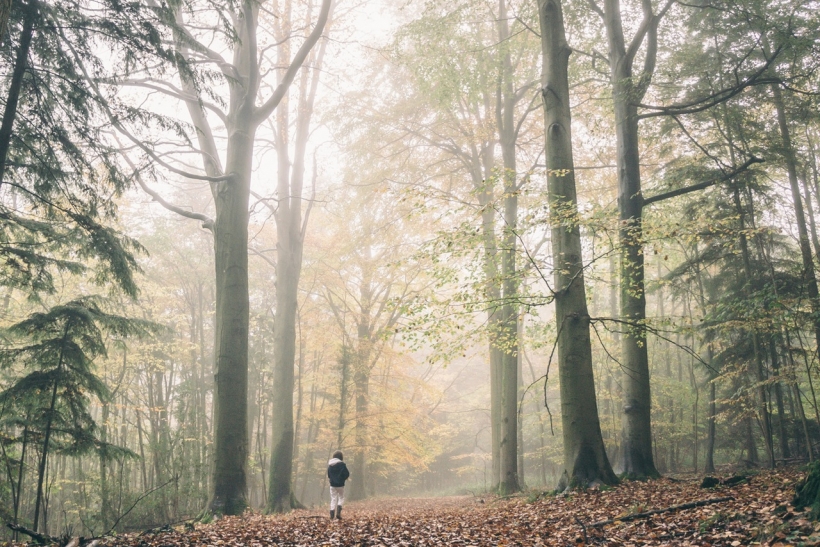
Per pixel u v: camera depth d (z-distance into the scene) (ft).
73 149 33.94
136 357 77.61
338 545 25.23
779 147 49.19
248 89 51.24
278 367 65.72
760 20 45.11
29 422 38.73
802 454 63.46
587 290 40.63
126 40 32.01
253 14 51.96
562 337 37.55
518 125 68.59
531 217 36.27
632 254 42.70
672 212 61.26
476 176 75.41
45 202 35.70
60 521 73.77
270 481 62.95
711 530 18.67
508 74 61.82
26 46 29.53
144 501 59.57
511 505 39.17
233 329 47.37
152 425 79.77
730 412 62.28
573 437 36.37
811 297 43.16
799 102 51.21
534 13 55.42
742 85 44.32
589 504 30.27
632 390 42.98
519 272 36.22
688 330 38.22
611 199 77.77
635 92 47.01
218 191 50.24
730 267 62.80
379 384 95.14
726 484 30.53
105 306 47.16
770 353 58.44
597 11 52.54
